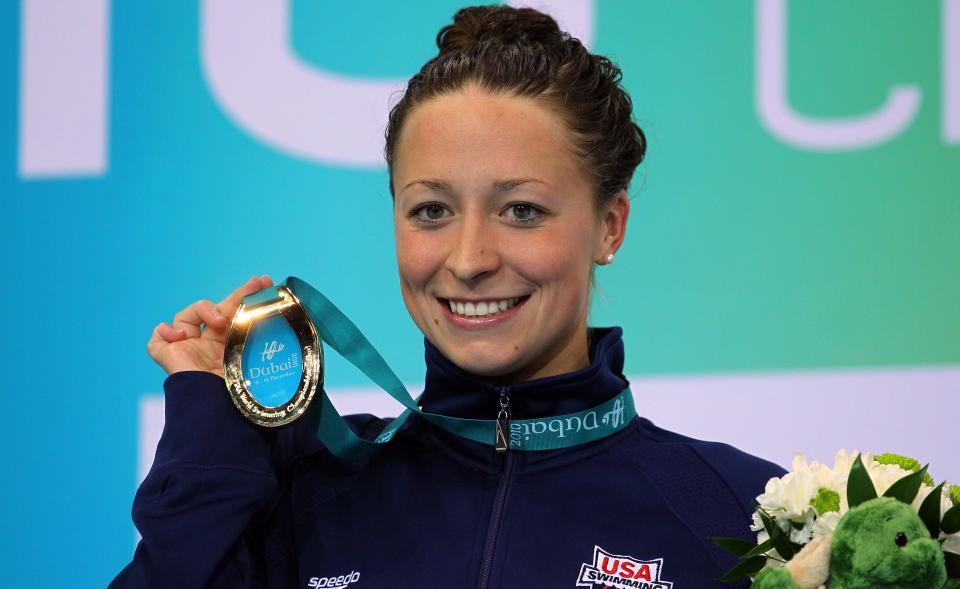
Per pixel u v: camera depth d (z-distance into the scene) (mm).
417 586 6680
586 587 6609
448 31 7363
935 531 5762
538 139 6750
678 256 11227
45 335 11898
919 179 11102
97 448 11703
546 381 6973
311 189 11766
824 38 11297
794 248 11141
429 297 6875
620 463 7113
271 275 11703
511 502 6934
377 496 7082
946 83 11156
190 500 6707
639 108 11414
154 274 11859
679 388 11102
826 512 5918
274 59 11930
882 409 10906
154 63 12078
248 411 6949
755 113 11305
